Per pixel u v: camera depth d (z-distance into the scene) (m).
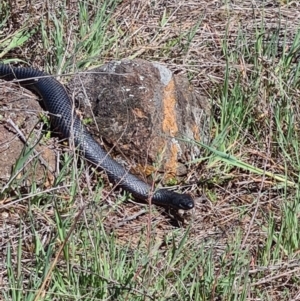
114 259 8.90
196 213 10.77
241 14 14.91
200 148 11.73
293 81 12.89
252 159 11.76
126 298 8.21
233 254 9.55
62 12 13.18
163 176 11.23
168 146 11.28
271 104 12.22
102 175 10.91
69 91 11.74
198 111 12.08
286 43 14.25
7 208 9.93
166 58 13.40
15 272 8.77
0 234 9.52
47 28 13.04
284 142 11.72
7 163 10.47
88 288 8.45
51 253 8.70
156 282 8.66
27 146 10.48
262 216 10.61
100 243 9.23
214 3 15.15
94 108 11.50
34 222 9.51
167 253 9.47
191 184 11.28
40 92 11.59
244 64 12.97
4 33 13.20
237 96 12.19
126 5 14.35
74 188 10.13
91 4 13.93
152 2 14.81
